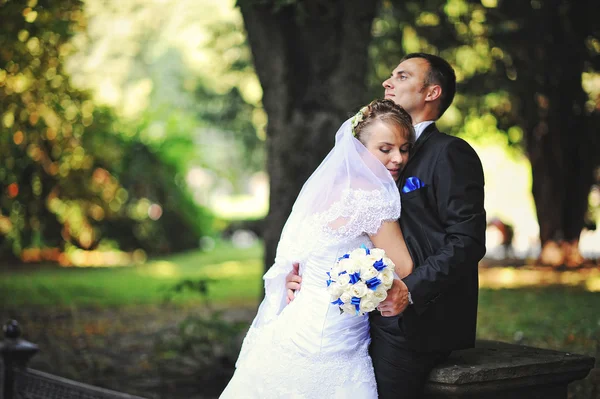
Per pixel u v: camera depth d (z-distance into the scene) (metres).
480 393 3.24
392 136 3.18
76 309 12.29
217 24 19.53
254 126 23.08
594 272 16.14
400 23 11.95
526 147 17.16
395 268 3.10
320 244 3.21
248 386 3.26
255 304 13.05
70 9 8.20
